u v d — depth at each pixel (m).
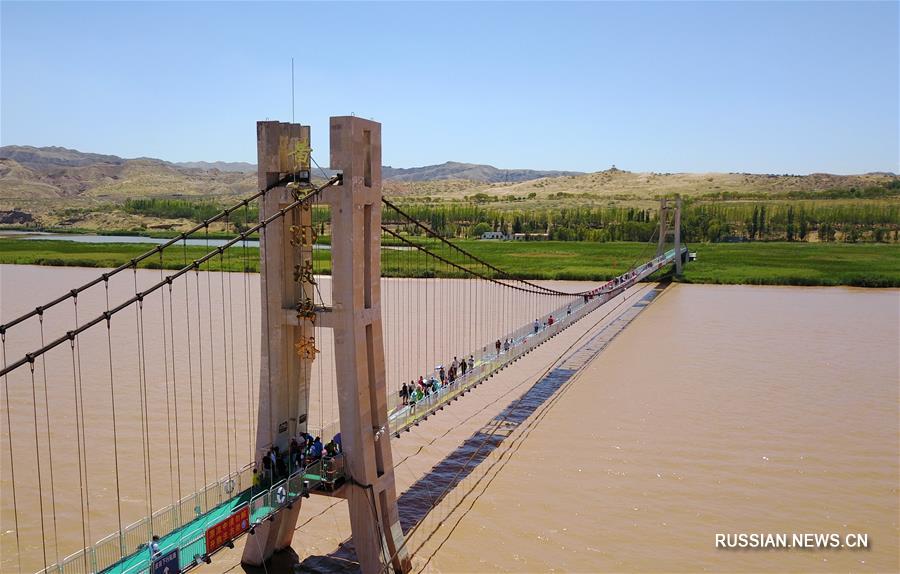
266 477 22.75
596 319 69.19
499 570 23.56
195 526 19.88
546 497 28.55
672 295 85.25
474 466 31.73
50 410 37.34
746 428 36.06
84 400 38.97
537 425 36.94
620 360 51.28
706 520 26.66
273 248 22.98
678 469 31.08
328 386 42.28
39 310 19.19
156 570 17.47
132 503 27.16
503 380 46.19
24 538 24.77
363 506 22.91
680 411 38.91
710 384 44.34
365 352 23.12
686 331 61.75
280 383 23.41
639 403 40.50
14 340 54.47
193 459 31.05
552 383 45.28
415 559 24.27
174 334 55.56
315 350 23.22
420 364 47.69
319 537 25.83
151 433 34.16
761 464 31.55
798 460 31.95
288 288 23.36
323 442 26.19
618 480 30.03
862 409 39.06
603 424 36.91
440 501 28.41
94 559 18.06
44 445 32.78
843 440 34.34
